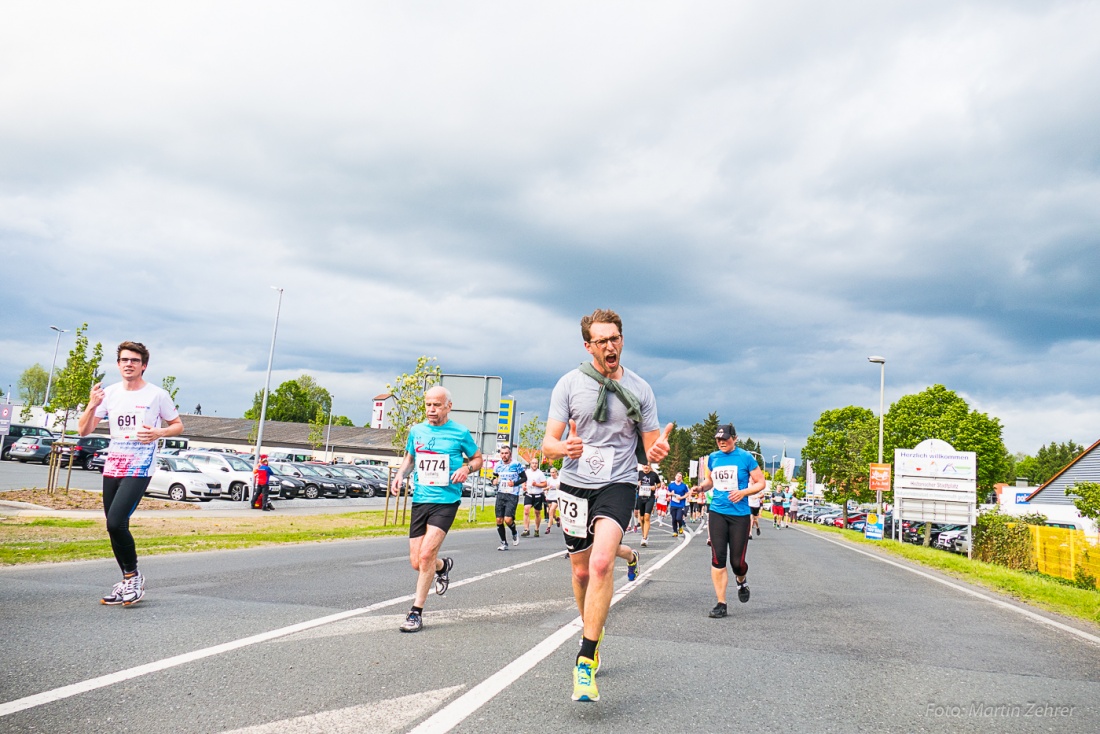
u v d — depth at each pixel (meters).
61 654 4.45
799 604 8.08
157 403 6.22
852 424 70.25
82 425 6.10
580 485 4.23
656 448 4.25
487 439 24.91
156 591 7.07
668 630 6.10
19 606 5.96
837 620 7.05
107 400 6.22
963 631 6.82
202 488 26.06
